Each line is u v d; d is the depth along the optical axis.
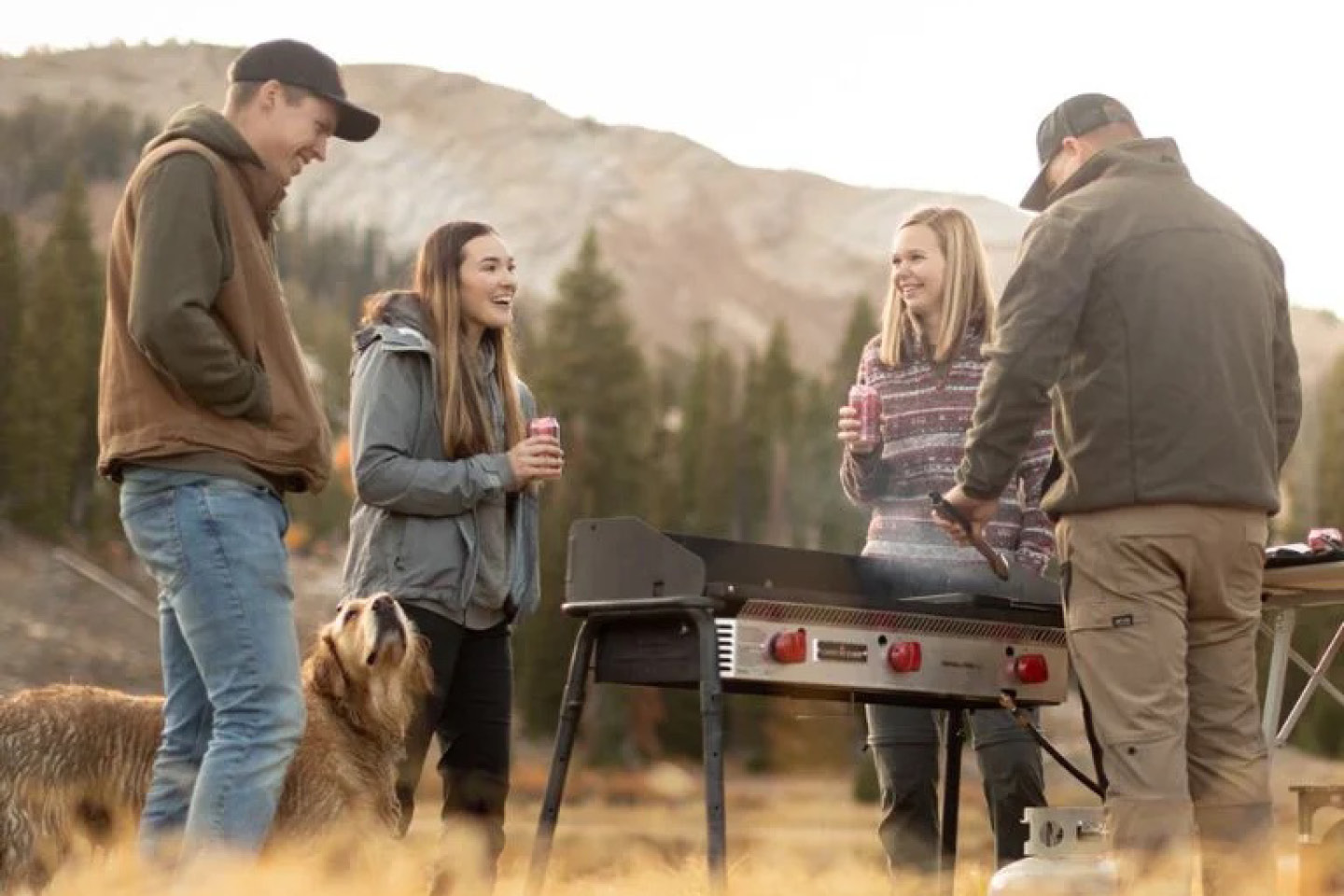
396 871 6.39
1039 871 5.51
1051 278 5.20
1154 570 5.14
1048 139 5.71
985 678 5.77
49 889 6.23
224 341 5.01
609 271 80.12
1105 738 5.16
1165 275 5.17
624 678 5.39
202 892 4.93
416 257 6.43
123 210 5.16
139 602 76.12
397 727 6.23
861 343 96.62
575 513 75.56
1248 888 5.27
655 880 7.28
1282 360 5.59
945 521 5.55
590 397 77.44
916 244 6.96
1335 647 6.01
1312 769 30.06
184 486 5.08
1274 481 5.30
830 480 91.31
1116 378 5.16
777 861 7.46
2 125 173.62
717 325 194.75
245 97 5.41
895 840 6.76
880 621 5.50
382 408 6.14
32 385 80.62
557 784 5.40
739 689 5.43
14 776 6.31
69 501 82.38
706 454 88.75
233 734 5.05
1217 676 5.33
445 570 6.15
